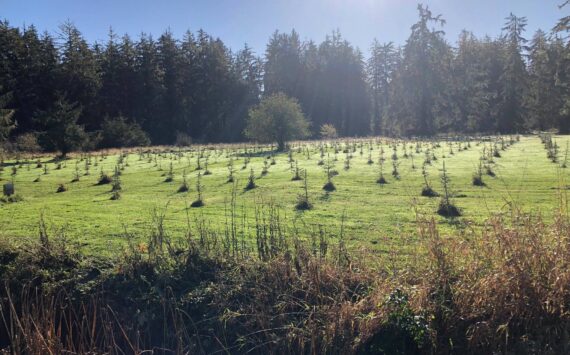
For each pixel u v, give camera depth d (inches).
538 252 167.8
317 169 684.7
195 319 179.9
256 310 174.6
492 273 165.3
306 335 163.0
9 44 2098.9
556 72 1717.5
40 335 163.9
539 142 1043.3
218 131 2637.8
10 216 362.6
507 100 1972.2
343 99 2787.9
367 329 157.9
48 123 1349.7
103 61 2425.0
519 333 156.3
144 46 2485.2
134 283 198.1
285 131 1261.1
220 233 265.6
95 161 1026.1
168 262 206.7
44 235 250.2
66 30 2313.0
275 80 2849.4
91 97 2255.2
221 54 2746.1
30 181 716.0
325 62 2795.3
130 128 1857.8
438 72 2021.4
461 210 328.2
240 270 195.2
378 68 2795.3
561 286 158.2
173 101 2536.9
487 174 546.3
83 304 186.5
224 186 560.1
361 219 314.7
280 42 2854.3
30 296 201.5
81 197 512.1
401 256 200.4
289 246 213.3
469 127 2003.0
